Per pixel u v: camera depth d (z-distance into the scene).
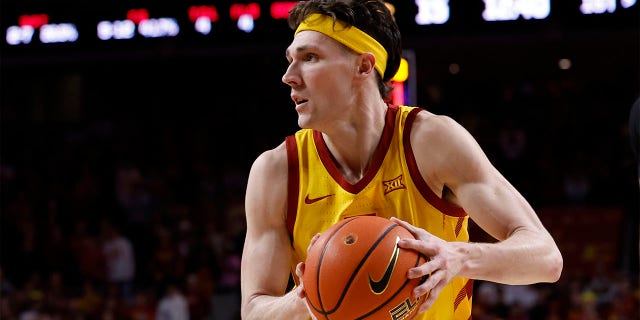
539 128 17.80
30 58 11.45
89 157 17.31
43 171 17.11
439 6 10.30
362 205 3.03
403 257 2.51
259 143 17.58
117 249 13.60
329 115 2.97
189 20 11.10
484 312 10.96
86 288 12.50
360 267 2.50
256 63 16.55
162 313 11.76
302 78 2.98
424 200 3.01
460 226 3.13
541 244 2.77
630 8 10.09
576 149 17.41
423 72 16.78
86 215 15.75
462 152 2.95
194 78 17.66
